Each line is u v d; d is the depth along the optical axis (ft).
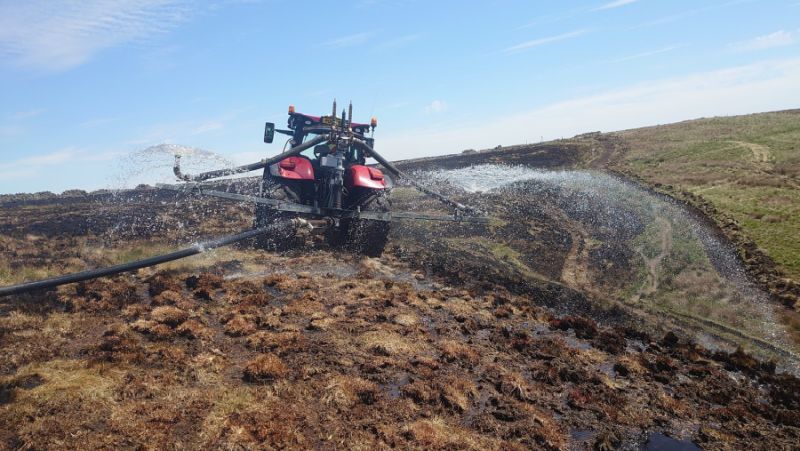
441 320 27.22
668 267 40.55
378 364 20.18
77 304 23.86
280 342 21.21
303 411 16.31
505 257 43.42
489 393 19.47
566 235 50.03
